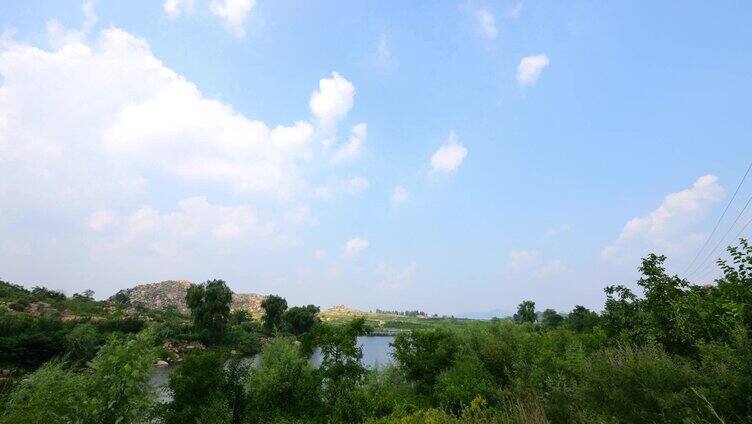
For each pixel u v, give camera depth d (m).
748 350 5.49
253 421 15.85
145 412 12.65
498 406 11.82
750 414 5.11
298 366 17.81
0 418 10.55
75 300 104.00
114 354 11.77
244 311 129.25
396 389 21.89
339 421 15.21
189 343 76.69
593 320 32.00
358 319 17.92
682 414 5.57
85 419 10.55
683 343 10.36
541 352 15.55
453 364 20.66
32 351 44.66
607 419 6.39
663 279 12.56
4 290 88.00
